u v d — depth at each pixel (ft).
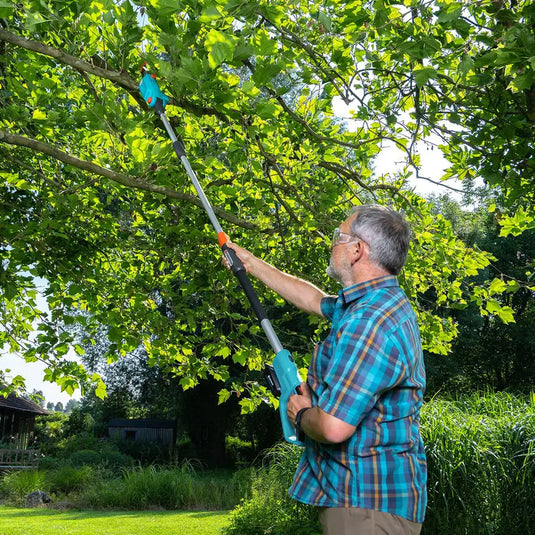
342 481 6.05
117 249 19.84
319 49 13.69
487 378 82.33
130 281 19.25
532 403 22.12
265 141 14.87
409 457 6.15
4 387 20.66
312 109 15.96
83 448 84.99
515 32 9.24
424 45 10.61
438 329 17.48
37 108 13.34
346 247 6.82
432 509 19.01
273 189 14.65
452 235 16.47
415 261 16.19
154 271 19.36
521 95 11.68
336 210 17.39
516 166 12.18
